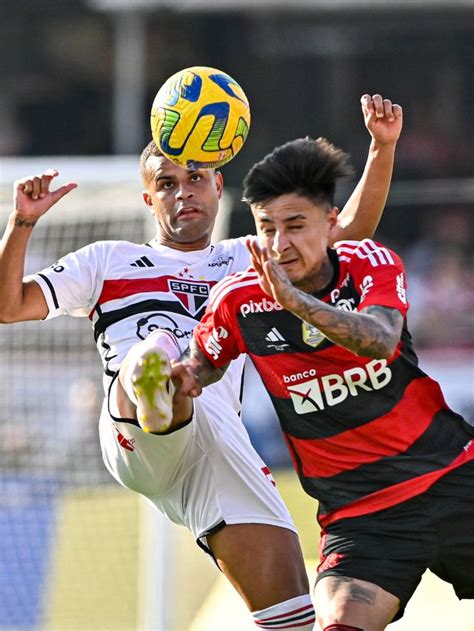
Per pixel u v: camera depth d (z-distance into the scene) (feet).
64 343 99.96
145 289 58.75
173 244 60.18
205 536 57.98
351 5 213.87
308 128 224.94
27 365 100.12
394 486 48.32
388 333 44.70
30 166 94.07
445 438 49.14
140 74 232.12
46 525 100.01
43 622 97.66
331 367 47.96
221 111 54.80
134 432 53.67
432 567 49.29
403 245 124.98
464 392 123.54
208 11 220.64
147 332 57.77
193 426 55.47
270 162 46.50
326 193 46.68
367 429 48.26
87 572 99.50
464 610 84.84
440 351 126.31
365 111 58.13
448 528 48.37
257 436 119.44
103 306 58.59
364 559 47.62
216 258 60.54
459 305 126.93
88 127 237.86
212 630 91.09
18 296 55.77
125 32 231.09
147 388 46.80
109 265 58.95
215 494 57.41
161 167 58.85
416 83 224.53
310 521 101.60
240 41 230.89
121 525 100.12
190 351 50.19
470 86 222.69
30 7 232.12
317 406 48.55
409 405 48.55
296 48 226.38
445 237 125.80
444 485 48.32
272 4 215.51
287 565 56.90
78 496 100.42
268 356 48.91
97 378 99.91
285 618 56.44
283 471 116.67
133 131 232.12
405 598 48.16
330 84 227.40
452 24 219.00
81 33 235.61
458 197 120.26
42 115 238.89
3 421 99.96
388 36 222.48
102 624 97.60
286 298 42.93
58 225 96.27
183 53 233.55
